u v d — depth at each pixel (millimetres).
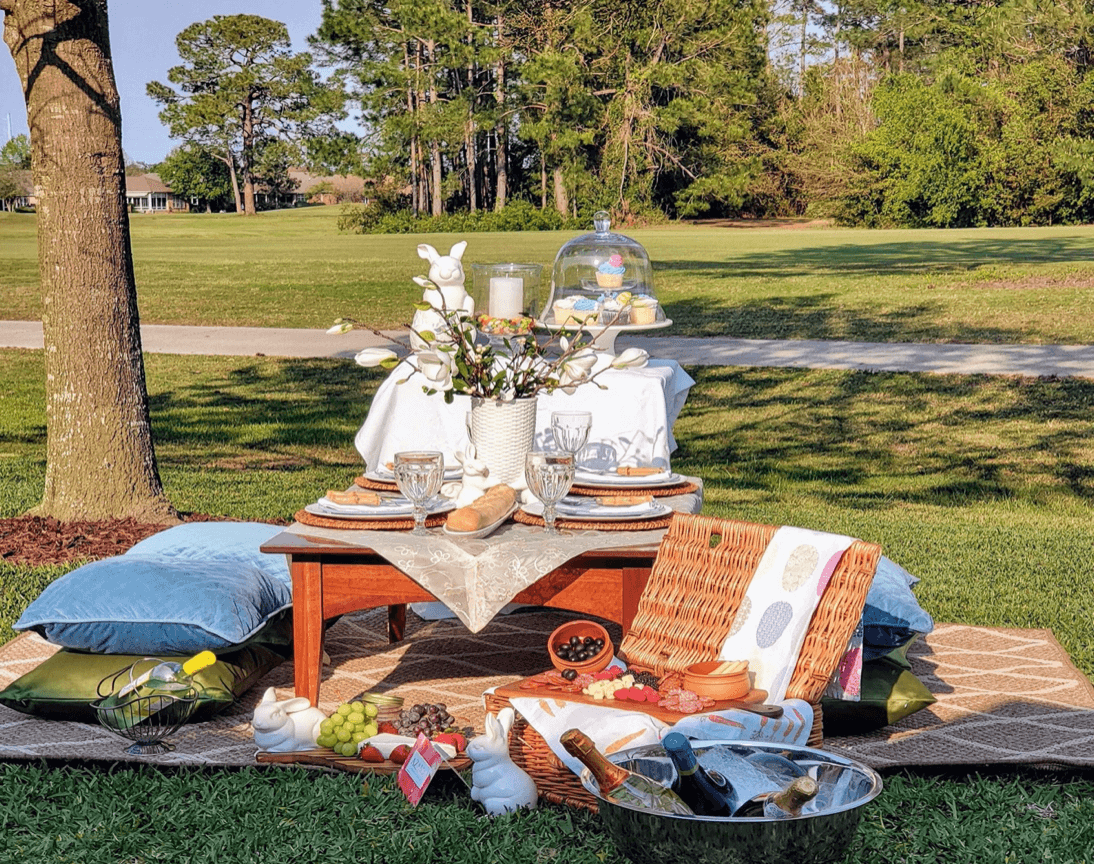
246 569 4738
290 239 52938
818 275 28469
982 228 50156
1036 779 3750
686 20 53969
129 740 4066
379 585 4020
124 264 7543
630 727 3408
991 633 5422
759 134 61219
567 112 54812
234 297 24953
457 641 5344
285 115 88000
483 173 65375
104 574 4500
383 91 57031
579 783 3543
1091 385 14180
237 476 9836
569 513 4105
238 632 4320
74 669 4316
